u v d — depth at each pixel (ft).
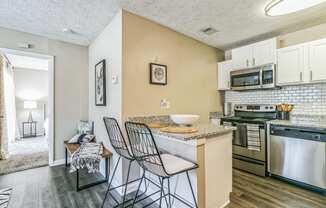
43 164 10.98
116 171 7.88
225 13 7.82
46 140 17.52
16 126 18.92
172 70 9.41
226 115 12.72
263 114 10.88
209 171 5.68
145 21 8.23
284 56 9.24
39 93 21.36
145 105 8.18
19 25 9.07
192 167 5.01
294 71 8.89
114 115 8.03
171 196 6.06
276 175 8.64
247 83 10.68
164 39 9.03
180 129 5.99
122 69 7.42
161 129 6.07
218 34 10.13
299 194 7.27
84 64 12.27
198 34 10.12
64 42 11.43
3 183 8.41
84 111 12.25
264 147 9.00
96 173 9.61
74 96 11.84
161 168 4.60
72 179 8.86
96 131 10.52
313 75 8.31
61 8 7.39
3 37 9.41
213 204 5.86
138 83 7.94
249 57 10.65
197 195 5.20
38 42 10.46
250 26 9.15
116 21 7.87
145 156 4.99
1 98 11.66
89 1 6.89
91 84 11.64
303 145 7.70
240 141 9.98
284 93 10.20
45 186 8.10
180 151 5.87
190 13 7.81
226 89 12.03
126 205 6.61
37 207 6.47
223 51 13.10
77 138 10.59
